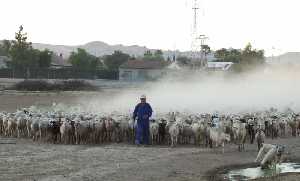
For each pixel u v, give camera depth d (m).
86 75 101.81
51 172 19.72
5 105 51.88
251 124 29.34
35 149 25.56
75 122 27.98
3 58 116.50
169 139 29.16
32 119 29.59
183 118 31.50
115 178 18.94
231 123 29.25
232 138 29.23
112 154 24.39
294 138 32.22
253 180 18.98
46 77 94.25
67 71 98.00
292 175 20.11
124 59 153.88
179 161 22.83
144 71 107.81
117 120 29.56
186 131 28.50
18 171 19.80
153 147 27.17
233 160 23.44
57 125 28.41
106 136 29.23
